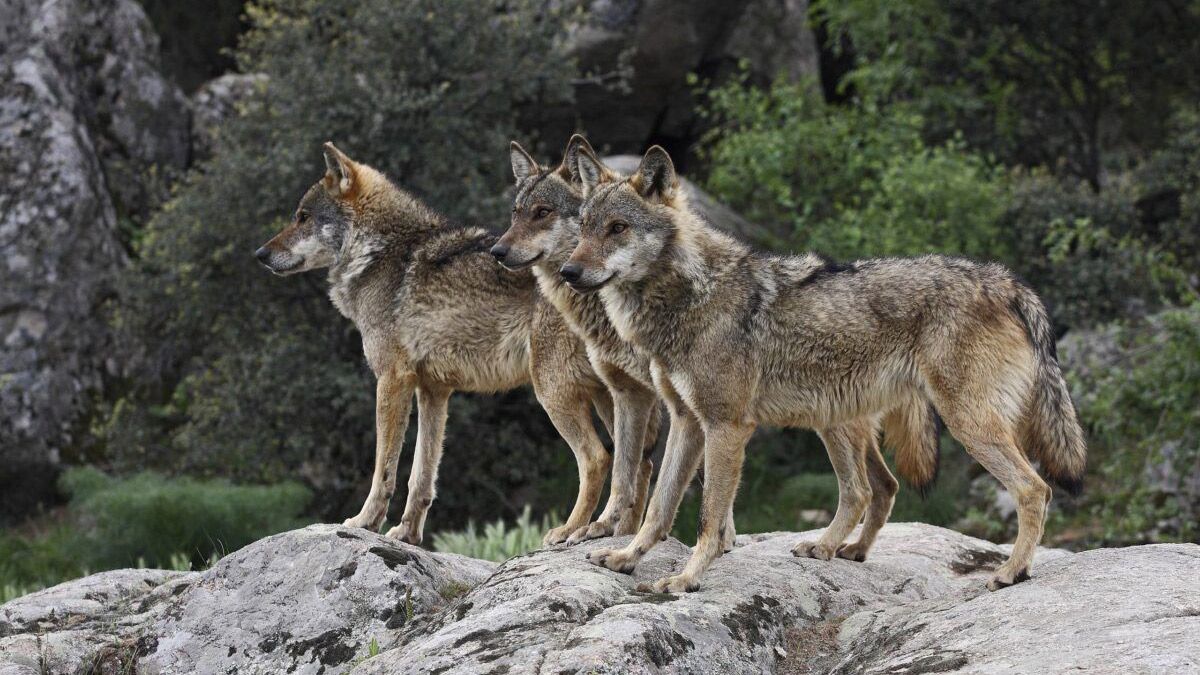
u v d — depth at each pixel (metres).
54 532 19.50
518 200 9.72
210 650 8.14
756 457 21.28
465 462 20.41
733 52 27.23
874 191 23.89
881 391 8.18
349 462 20.45
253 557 8.61
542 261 9.59
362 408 19.03
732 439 8.13
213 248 19.95
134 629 8.77
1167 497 17.06
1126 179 25.30
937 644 6.72
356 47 20.58
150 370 22.52
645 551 8.20
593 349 9.44
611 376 9.48
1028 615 6.73
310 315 20.31
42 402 21.16
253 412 19.69
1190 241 23.77
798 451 21.69
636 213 8.23
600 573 7.88
